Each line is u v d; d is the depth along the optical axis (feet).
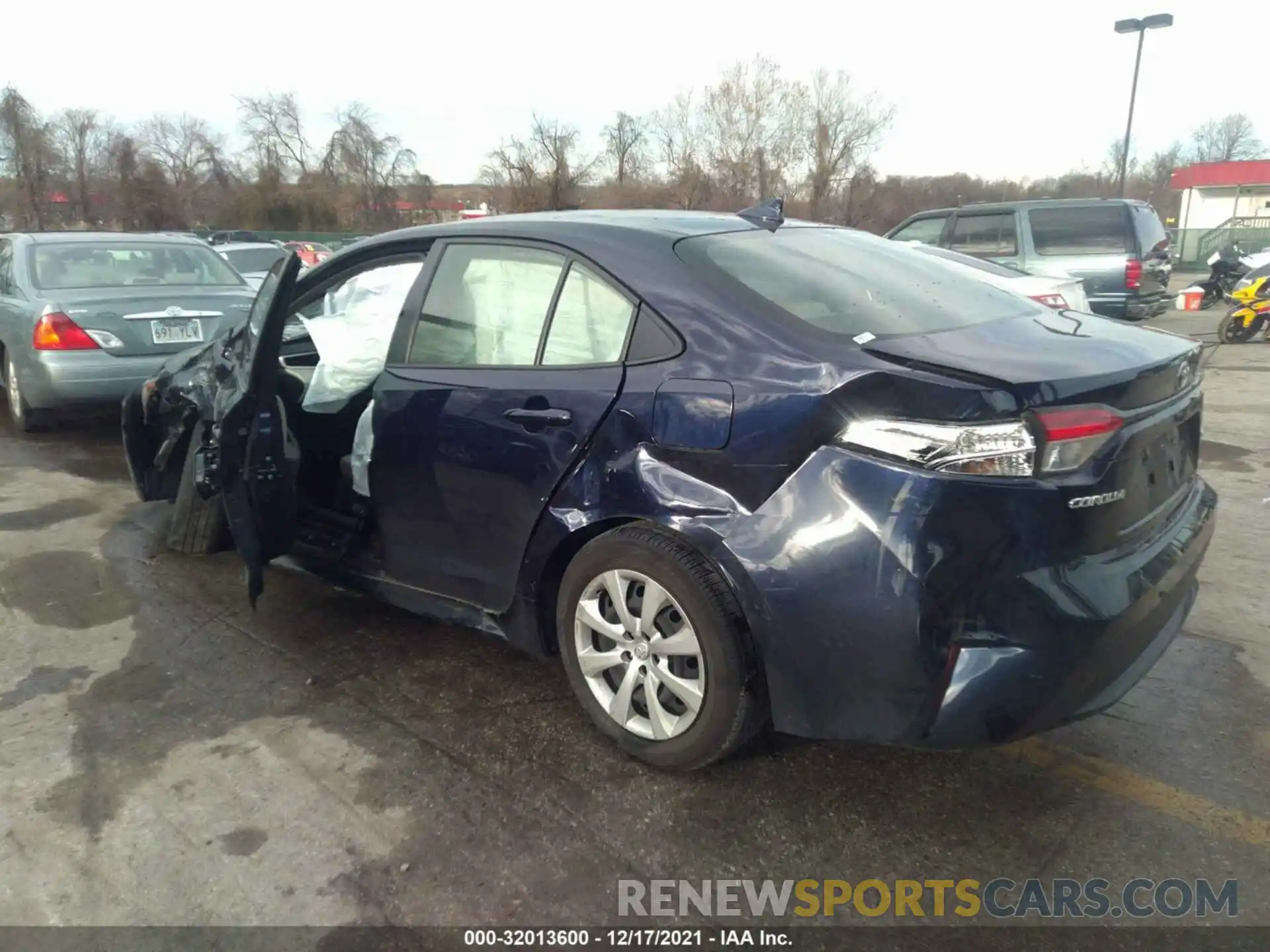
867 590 7.80
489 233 11.07
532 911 7.89
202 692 11.43
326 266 12.87
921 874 8.25
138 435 15.93
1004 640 7.70
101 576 14.96
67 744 10.33
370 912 7.89
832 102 117.91
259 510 11.93
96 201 157.07
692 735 9.11
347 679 11.69
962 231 37.93
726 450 8.50
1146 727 10.41
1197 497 10.21
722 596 8.68
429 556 11.25
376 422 11.44
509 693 11.30
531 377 10.08
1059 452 7.75
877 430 7.84
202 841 8.75
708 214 11.64
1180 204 169.17
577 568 9.75
